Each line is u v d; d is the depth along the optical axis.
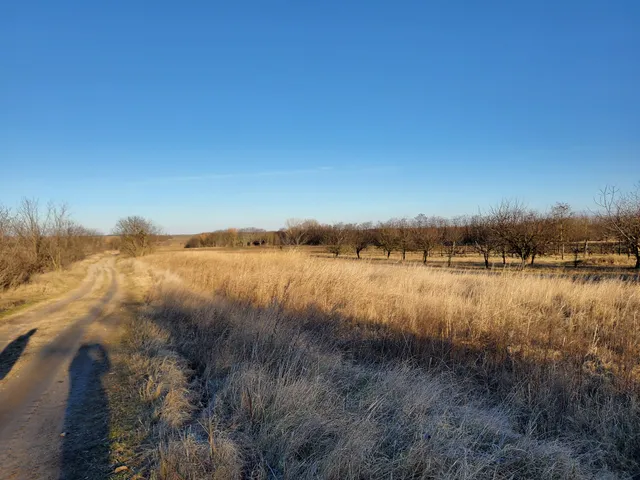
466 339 6.97
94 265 43.81
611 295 9.02
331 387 4.89
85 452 3.93
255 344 6.16
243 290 11.23
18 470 3.62
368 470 3.25
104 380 6.16
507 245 23.80
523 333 6.94
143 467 3.59
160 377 5.85
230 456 3.51
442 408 4.47
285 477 3.28
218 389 5.27
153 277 23.58
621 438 4.06
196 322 8.93
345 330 7.82
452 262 31.11
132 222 53.97
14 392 5.77
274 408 4.23
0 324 11.23
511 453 3.62
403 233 35.31
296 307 9.04
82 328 10.41
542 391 4.93
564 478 3.34
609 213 15.69
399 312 8.01
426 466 3.27
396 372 5.23
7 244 19.75
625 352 6.04
